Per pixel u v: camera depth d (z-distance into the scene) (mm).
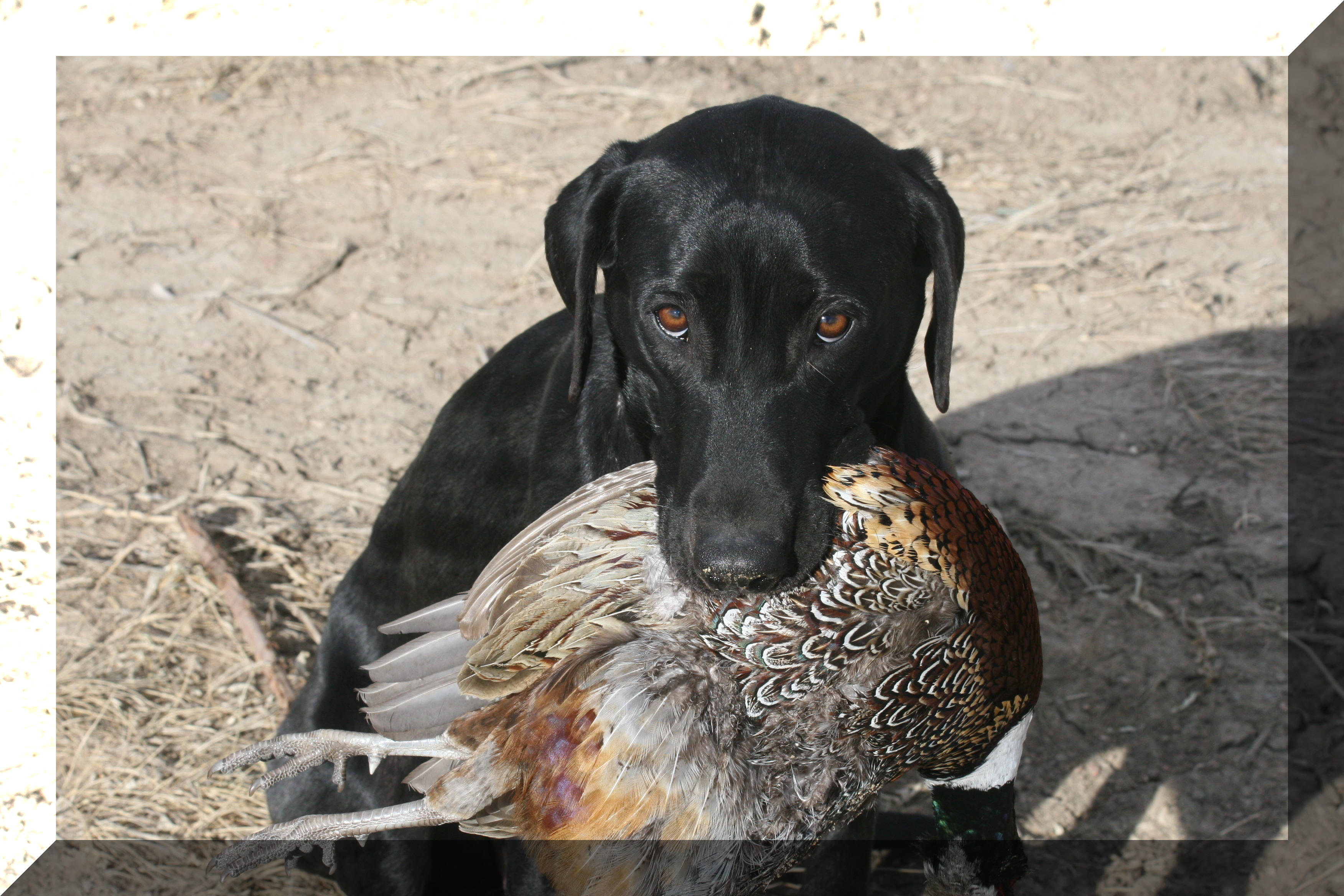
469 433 3666
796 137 2723
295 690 4574
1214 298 6629
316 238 7051
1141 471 5562
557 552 2816
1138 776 4355
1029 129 7969
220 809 4230
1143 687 4637
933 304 2979
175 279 6664
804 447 2666
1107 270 6863
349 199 7375
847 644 2680
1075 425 5832
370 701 3125
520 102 8203
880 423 3162
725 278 2602
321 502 5438
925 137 7828
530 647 2752
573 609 2740
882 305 2727
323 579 5070
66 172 7379
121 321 6336
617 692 2623
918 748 2918
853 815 2939
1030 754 4434
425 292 6672
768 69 8438
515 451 3506
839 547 2717
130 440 5641
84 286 6539
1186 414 5883
